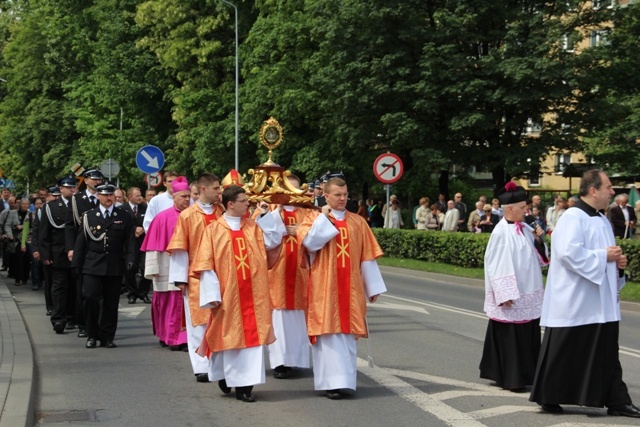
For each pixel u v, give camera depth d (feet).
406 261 85.51
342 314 27.99
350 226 28.71
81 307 42.37
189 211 32.63
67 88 165.68
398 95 100.73
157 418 25.72
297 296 32.17
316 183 46.06
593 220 25.63
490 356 29.81
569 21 99.76
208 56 132.46
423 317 48.19
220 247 27.84
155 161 82.43
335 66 106.32
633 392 29.43
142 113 148.25
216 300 27.43
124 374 32.65
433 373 32.17
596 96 102.58
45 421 25.38
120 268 39.04
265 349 32.60
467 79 97.25
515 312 29.19
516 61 93.91
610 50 99.14
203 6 134.72
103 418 25.77
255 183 33.99
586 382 25.05
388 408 26.58
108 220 38.81
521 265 29.48
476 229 83.56
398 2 99.45
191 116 132.05
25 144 180.34
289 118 117.91
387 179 79.82
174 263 32.12
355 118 105.81
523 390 29.09
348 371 27.99
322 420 25.21
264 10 126.31
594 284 25.27
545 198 140.67
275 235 28.66
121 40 147.84
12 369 30.48
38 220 50.03
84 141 154.10
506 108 100.53
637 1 100.68
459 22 96.53
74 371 33.22
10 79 190.39
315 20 107.04
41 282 65.87
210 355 28.48
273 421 25.21
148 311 52.31
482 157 101.50
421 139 100.01
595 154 112.06
